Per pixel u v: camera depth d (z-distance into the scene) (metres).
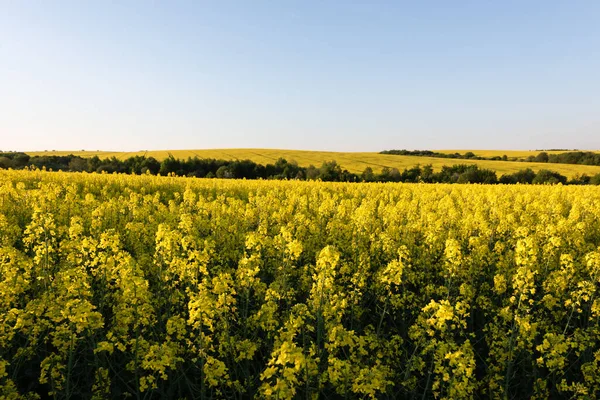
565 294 8.84
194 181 40.34
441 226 15.48
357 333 8.14
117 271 8.05
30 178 32.59
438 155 143.00
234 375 6.82
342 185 41.94
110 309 8.38
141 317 6.64
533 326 6.48
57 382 6.06
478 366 7.28
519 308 7.17
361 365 5.84
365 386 5.07
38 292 8.23
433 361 6.07
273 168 85.44
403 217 19.12
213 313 6.05
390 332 8.24
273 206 21.42
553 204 22.53
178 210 19.16
